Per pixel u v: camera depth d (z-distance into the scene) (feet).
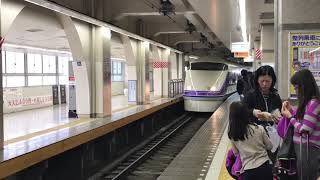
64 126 37.86
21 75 64.08
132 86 63.41
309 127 11.14
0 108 26.14
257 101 13.93
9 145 27.50
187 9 44.52
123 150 45.62
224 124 43.80
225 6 39.40
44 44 61.31
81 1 39.96
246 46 78.02
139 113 51.42
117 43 60.80
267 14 54.24
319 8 21.36
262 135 12.91
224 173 20.85
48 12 36.50
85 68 43.60
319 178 11.23
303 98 11.48
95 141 39.09
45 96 65.21
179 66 96.53
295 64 21.59
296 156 11.78
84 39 42.91
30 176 27.22
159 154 44.24
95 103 45.62
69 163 33.01
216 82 73.82
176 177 22.99
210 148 30.91
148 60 65.67
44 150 26.99
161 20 61.57
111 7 45.96
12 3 28.22
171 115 77.36
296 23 21.62
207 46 98.78
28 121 42.75
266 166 12.67
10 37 51.29
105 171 35.27
